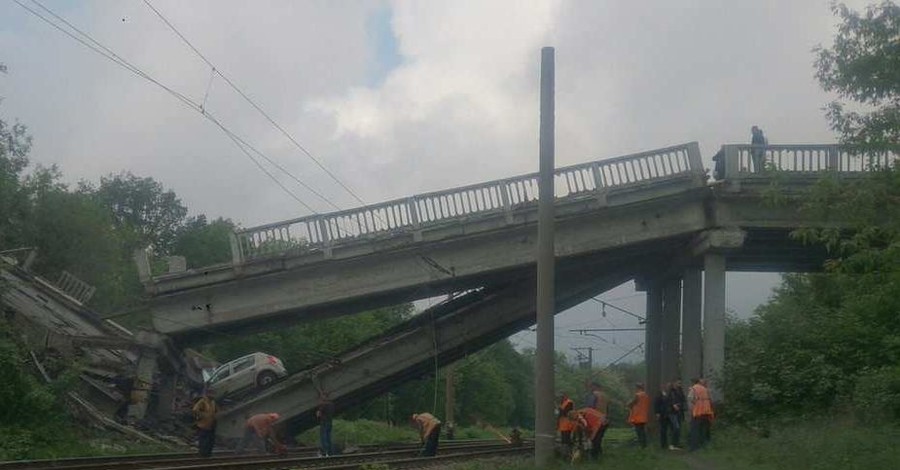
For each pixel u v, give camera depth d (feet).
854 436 62.39
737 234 97.50
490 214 97.96
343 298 100.78
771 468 60.80
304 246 100.42
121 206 312.09
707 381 95.04
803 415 84.58
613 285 116.78
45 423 79.97
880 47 56.54
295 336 220.64
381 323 244.01
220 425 108.27
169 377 109.81
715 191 97.60
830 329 90.27
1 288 98.53
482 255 99.81
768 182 92.38
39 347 93.91
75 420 87.51
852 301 68.74
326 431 83.97
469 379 257.34
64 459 61.67
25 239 144.05
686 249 103.09
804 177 93.15
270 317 103.71
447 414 180.14
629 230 99.91
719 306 98.32
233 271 100.22
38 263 147.74
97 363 103.81
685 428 86.02
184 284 101.09
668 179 97.60
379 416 231.09
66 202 156.97
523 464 63.77
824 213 61.05
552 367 56.34
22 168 146.82
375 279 100.63
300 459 70.49
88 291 137.28
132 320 145.79
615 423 225.15
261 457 75.10
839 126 59.06
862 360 85.46
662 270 112.16
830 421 78.28
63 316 110.42
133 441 91.30
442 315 108.78
